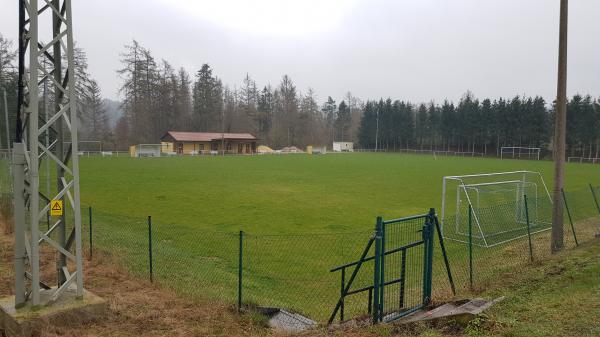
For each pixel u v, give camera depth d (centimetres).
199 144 8388
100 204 2169
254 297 884
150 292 848
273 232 1573
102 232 1408
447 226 1573
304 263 1176
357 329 625
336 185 3117
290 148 9650
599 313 589
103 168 4412
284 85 10781
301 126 10744
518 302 692
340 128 13175
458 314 593
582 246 1148
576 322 564
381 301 644
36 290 657
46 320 643
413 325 603
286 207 2138
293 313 805
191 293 861
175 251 1236
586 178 3925
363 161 6303
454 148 9969
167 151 7888
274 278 1051
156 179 3394
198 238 1446
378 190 2855
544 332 535
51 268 977
